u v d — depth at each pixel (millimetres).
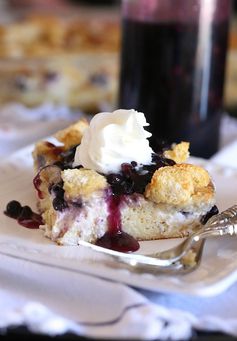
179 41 445
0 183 376
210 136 476
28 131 515
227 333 256
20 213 341
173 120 461
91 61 706
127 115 334
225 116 587
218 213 333
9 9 973
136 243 322
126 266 286
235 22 877
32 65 693
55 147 367
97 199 319
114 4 1056
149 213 327
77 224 317
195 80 454
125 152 329
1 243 310
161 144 363
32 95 681
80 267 284
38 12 948
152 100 460
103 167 326
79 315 268
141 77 458
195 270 285
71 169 325
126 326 250
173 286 268
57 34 803
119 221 326
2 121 559
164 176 322
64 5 1030
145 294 281
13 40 782
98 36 817
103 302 272
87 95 696
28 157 413
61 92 689
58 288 282
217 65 462
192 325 257
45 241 316
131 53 458
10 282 293
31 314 256
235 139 521
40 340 253
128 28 456
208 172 357
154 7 443
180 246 301
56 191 319
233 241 313
